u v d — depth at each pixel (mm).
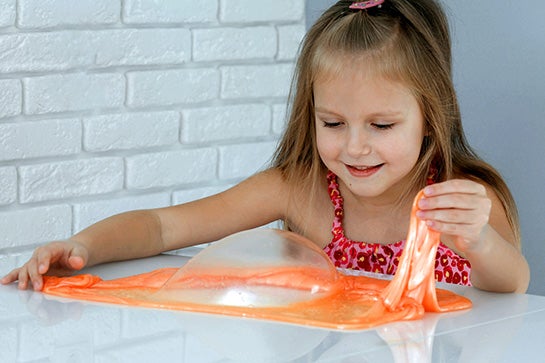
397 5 1462
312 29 1505
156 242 1454
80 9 2078
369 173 1395
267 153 2416
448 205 1096
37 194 2064
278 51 2398
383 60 1373
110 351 924
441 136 1463
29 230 2064
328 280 1123
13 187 2033
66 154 2096
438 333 986
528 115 2039
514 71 2053
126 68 2174
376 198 1562
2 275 1282
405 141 1385
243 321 1022
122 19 2146
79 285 1182
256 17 2352
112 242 1352
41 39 2031
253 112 2379
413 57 1403
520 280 1256
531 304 1129
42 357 911
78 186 2123
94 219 2154
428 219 1087
